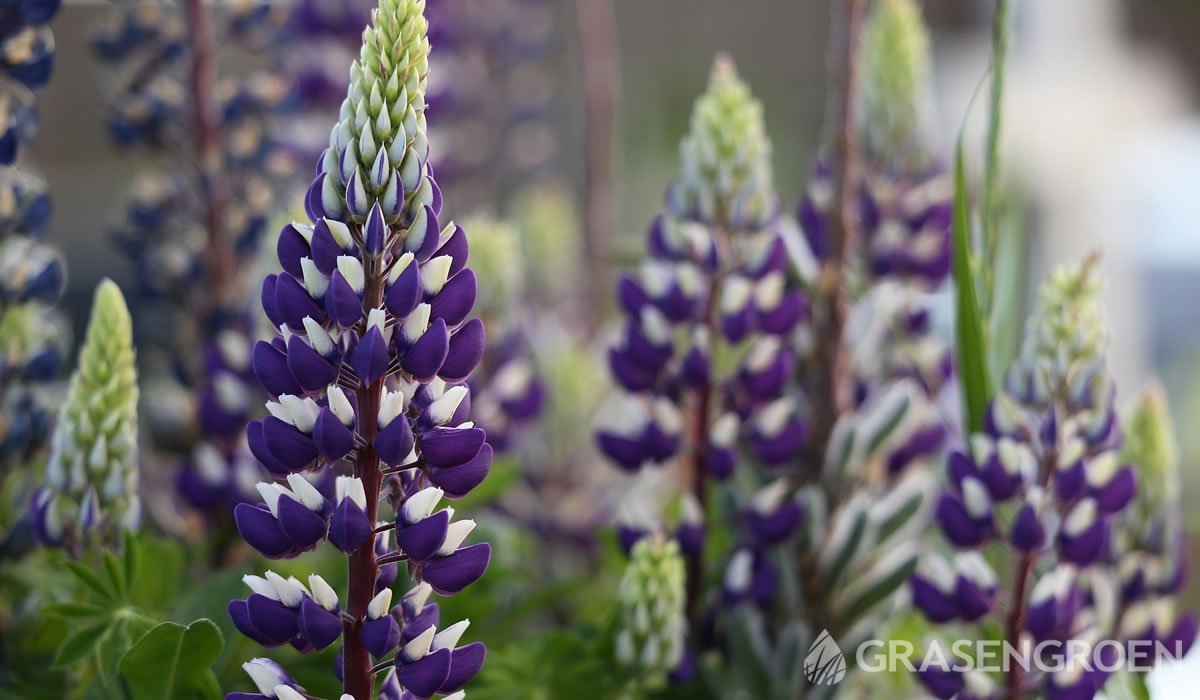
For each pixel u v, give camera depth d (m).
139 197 1.52
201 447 1.46
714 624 1.39
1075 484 1.30
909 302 1.47
